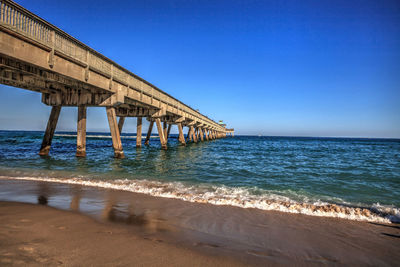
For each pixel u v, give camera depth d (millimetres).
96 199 5555
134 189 6758
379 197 6914
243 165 13812
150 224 3980
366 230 4145
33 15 7438
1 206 4723
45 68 8234
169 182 8156
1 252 2674
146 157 16875
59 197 5641
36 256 2619
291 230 4016
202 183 8227
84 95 13727
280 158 18766
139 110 22141
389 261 3039
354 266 2877
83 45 10102
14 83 11695
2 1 6539
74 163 12062
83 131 14109
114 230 3604
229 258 2857
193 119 36406
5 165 10789
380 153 26891
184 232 3684
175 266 2566
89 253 2768
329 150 31359
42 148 14836
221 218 4492
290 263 2844
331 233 3949
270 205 5453
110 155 16625
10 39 6879
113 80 12859
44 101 14531
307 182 9000
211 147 33094
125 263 2564
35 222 3795
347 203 6156
